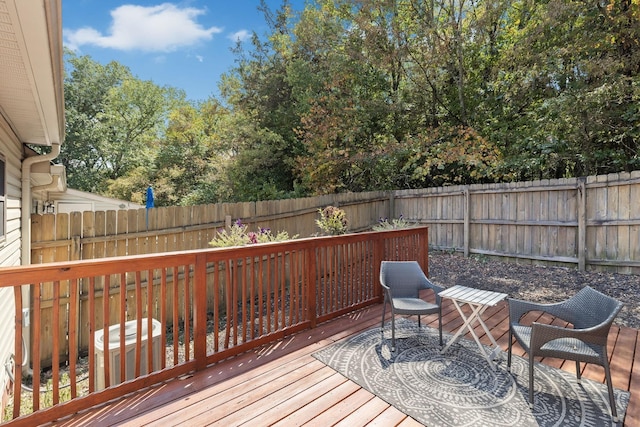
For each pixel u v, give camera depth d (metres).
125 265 2.42
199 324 2.80
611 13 6.80
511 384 2.57
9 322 3.52
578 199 6.28
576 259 6.34
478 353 3.11
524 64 8.34
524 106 8.92
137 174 15.38
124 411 2.23
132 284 4.59
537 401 2.34
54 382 2.14
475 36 9.16
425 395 2.43
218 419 2.15
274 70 12.80
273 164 11.80
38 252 3.96
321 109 10.21
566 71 7.89
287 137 12.23
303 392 2.47
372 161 10.12
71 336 2.21
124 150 20.55
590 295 2.63
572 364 2.87
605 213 5.99
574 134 7.20
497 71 9.05
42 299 3.95
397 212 9.38
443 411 2.24
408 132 10.39
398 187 10.70
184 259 2.72
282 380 2.64
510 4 8.79
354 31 10.31
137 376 2.50
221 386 2.55
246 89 13.67
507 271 6.64
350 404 2.32
